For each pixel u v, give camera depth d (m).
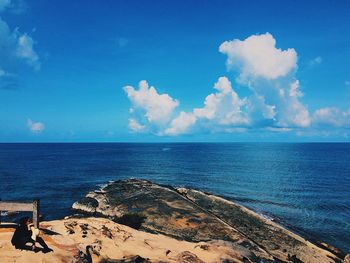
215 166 115.50
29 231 14.14
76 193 59.00
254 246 25.69
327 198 57.88
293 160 149.12
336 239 34.97
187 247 21.92
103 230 20.36
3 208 16.67
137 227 28.36
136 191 41.06
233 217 32.47
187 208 32.81
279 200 55.28
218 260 19.34
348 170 105.00
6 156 163.75
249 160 146.88
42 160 137.25
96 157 161.00
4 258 12.84
